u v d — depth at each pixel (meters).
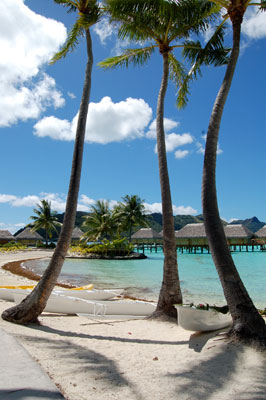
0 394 2.89
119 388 3.76
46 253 43.62
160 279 18.89
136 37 9.37
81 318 8.52
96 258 36.47
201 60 9.73
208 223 6.27
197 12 8.59
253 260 34.78
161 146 8.76
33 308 6.85
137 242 58.41
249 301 5.82
